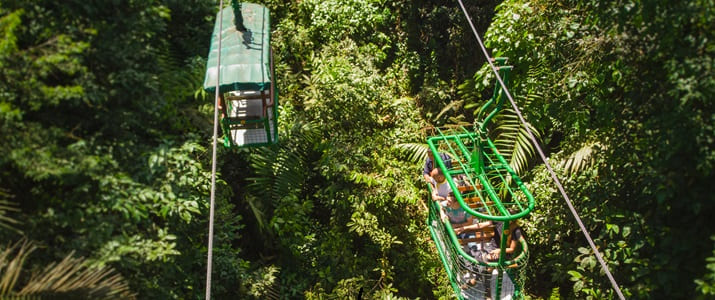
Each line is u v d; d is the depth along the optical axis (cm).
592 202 883
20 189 707
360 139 1170
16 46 668
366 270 1143
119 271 757
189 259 909
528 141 1166
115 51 755
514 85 1077
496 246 824
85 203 722
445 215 811
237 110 946
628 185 846
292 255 1145
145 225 799
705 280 705
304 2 1307
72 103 723
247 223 1154
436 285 1172
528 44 985
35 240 704
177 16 984
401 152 1216
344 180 1161
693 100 676
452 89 1334
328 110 1159
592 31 795
